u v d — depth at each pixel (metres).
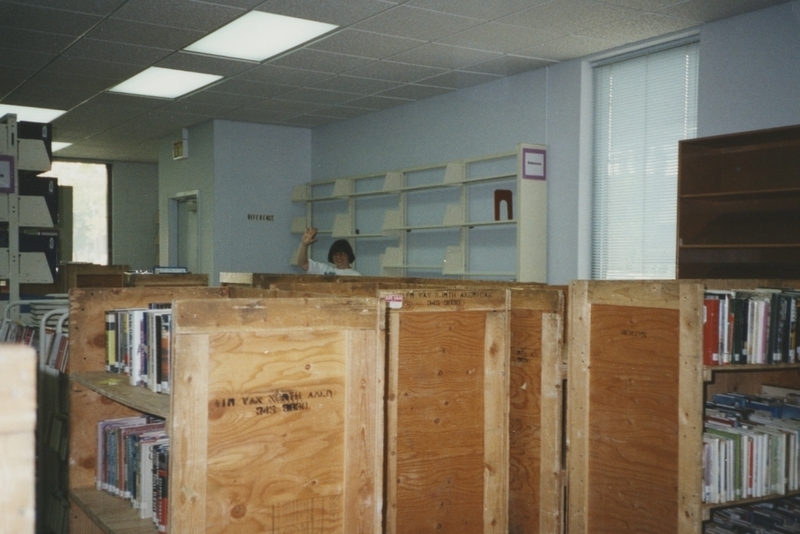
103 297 2.63
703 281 2.99
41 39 5.35
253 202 8.66
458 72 6.20
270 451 1.71
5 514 0.59
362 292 3.17
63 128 8.98
